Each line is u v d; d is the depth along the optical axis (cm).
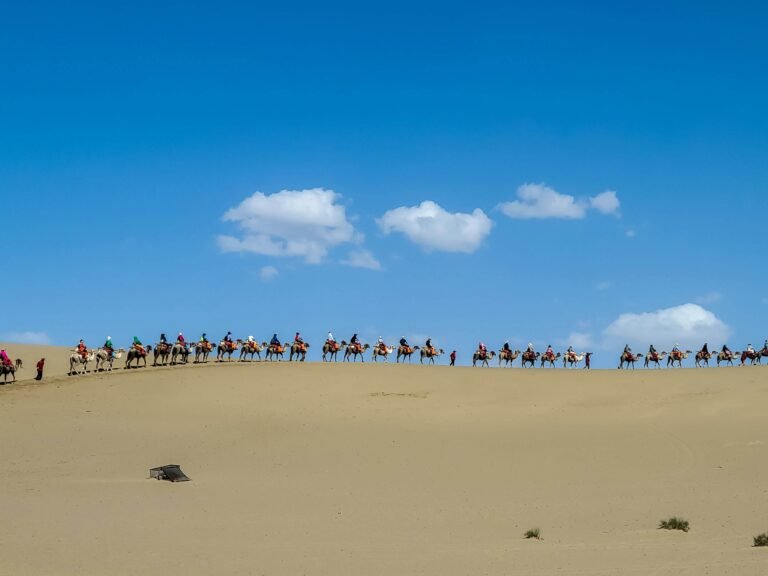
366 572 2098
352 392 5659
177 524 2777
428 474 3894
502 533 2697
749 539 2572
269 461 4122
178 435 4550
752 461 4025
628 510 3120
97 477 3709
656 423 4947
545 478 3819
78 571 2073
